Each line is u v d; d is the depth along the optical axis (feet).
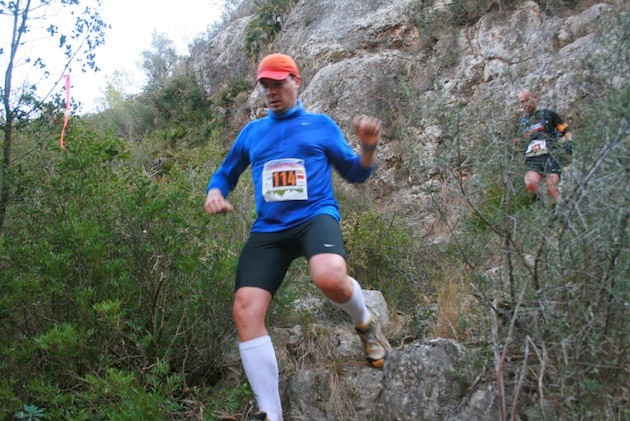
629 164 8.98
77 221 12.70
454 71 32.27
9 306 11.71
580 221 9.43
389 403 11.00
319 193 10.34
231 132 48.80
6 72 14.30
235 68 57.98
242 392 11.62
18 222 13.60
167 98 60.49
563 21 16.94
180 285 12.92
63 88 14.94
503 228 10.21
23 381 11.43
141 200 13.12
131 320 12.32
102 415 10.58
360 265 17.70
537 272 9.91
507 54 30.12
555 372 9.56
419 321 13.80
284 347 13.15
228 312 13.19
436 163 10.82
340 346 12.89
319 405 11.74
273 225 10.36
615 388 9.27
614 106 8.84
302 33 45.96
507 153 10.48
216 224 14.71
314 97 37.52
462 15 35.22
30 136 14.75
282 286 13.88
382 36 39.55
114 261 12.44
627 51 10.09
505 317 10.64
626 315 9.32
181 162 24.59
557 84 22.89
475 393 10.33
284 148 10.40
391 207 25.48
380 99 34.91
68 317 12.64
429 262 17.83
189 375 13.14
